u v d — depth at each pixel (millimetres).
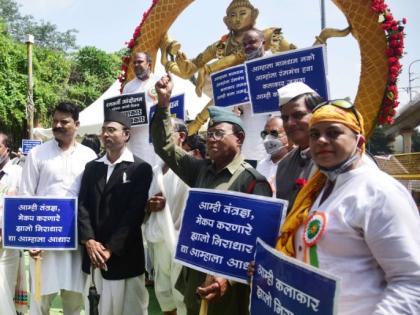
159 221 4141
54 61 27078
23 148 11141
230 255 2590
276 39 6422
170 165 3373
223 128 3010
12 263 4488
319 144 1967
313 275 1787
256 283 2195
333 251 1890
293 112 2648
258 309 2146
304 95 2660
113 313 3967
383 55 5227
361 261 1854
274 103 4461
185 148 4855
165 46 7293
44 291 4148
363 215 1813
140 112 5703
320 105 2051
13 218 4156
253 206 2574
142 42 7289
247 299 2900
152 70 7320
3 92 19469
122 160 4098
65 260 4168
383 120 5211
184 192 4246
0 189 4477
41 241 4094
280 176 2867
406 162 9008
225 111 3090
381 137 29594
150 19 7250
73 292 4336
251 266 2391
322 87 4215
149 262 6176
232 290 2865
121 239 3873
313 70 4254
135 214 3955
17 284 4621
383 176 1886
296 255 2102
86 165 4273
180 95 6117
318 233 1919
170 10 7109
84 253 4113
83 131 11008
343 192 1922
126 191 4000
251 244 2533
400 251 1731
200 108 9508
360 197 1847
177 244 2832
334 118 1947
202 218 2756
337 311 1668
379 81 5230
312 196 2158
